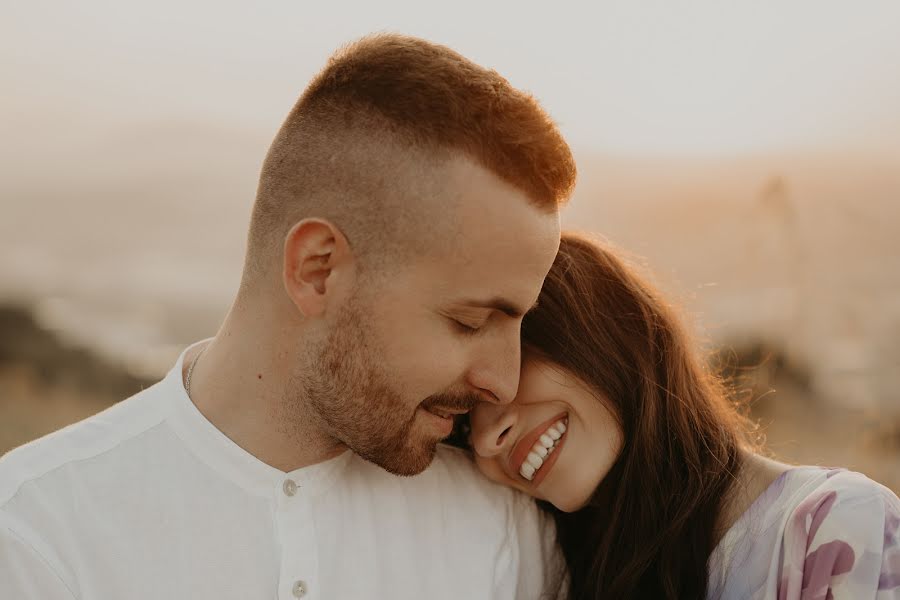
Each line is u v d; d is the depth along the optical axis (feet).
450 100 5.53
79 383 31.37
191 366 6.35
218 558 5.65
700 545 6.72
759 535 6.43
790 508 6.32
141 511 5.62
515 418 6.70
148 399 6.05
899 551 5.80
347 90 5.80
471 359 5.96
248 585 5.65
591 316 6.81
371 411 5.88
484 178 5.49
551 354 6.68
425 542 6.59
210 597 5.56
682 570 6.72
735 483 6.84
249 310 5.99
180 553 5.59
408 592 6.33
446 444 7.38
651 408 6.86
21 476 5.56
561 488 6.84
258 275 5.97
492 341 5.98
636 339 6.92
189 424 5.87
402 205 5.54
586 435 6.81
